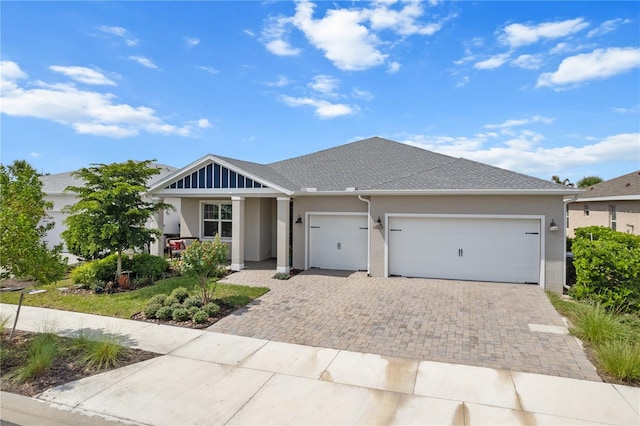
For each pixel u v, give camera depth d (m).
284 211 14.51
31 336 7.90
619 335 7.16
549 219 12.16
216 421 4.79
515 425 4.67
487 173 14.02
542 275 12.15
